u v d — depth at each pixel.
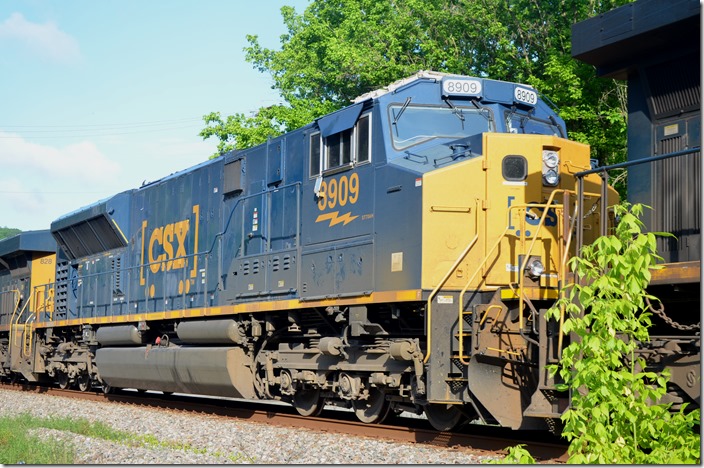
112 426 12.41
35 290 22.95
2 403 16.91
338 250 11.45
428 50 24.86
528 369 9.32
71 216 21.19
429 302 9.68
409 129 10.93
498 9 23.70
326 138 12.02
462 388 9.65
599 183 10.80
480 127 11.23
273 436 10.77
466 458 8.73
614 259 6.64
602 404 6.57
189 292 15.96
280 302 12.61
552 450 8.89
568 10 22.28
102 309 19.47
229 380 13.72
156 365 15.99
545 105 12.10
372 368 11.06
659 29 7.86
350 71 26.27
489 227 10.05
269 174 13.79
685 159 8.25
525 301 8.99
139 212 18.78
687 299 7.78
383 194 10.65
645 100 8.69
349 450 9.48
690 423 6.64
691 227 8.12
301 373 12.51
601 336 6.70
